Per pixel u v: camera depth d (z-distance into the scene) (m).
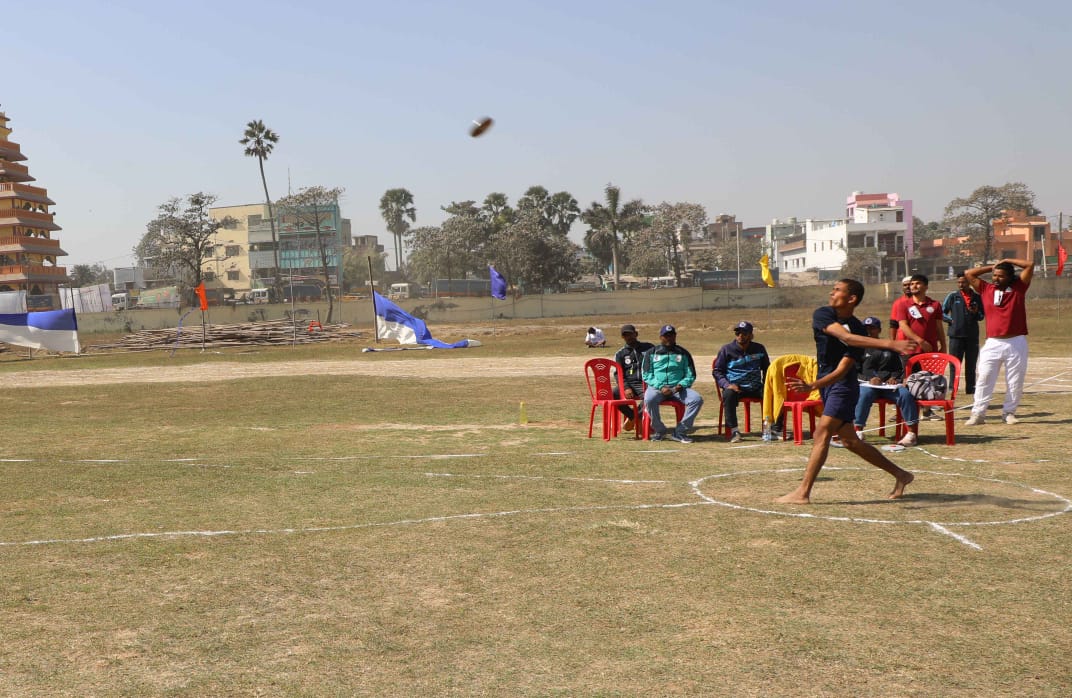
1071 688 3.71
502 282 32.03
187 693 3.89
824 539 6.05
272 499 7.88
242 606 5.03
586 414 14.05
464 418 14.03
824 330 6.95
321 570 5.69
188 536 6.61
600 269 126.75
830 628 4.45
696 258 115.38
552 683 3.90
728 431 10.74
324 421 14.22
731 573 5.37
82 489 8.57
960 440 10.03
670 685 3.85
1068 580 5.08
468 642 4.41
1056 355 21.55
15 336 34.03
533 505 7.35
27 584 5.50
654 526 6.54
